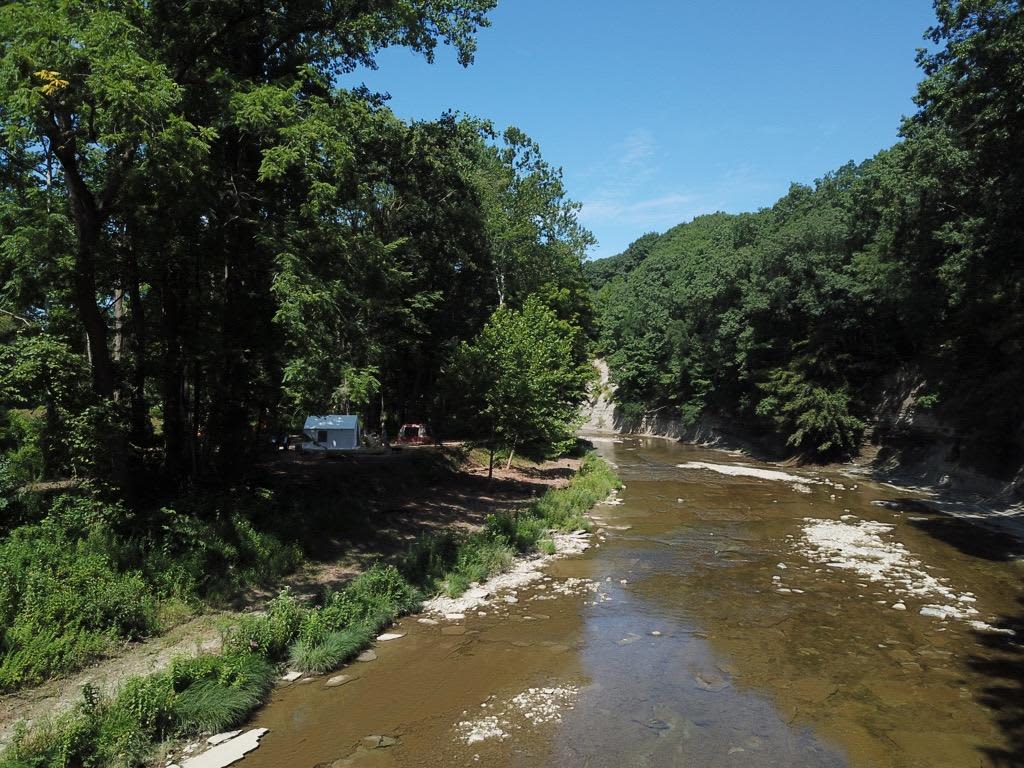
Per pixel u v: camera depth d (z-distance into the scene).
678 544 19.41
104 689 8.95
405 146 28.69
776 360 46.19
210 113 14.46
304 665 10.35
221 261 16.67
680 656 11.09
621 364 80.75
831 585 15.24
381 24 18.78
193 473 17.11
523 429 27.42
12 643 9.20
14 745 7.09
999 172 21.48
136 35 12.92
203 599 12.33
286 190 16.67
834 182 48.97
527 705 9.27
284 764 7.73
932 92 21.91
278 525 16.12
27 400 13.19
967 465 29.91
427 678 10.17
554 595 14.43
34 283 14.12
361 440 33.59
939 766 7.78
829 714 9.05
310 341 14.57
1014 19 18.73
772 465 43.03
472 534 18.97
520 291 43.16
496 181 40.97
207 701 8.55
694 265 70.12
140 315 17.22
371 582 13.09
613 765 7.75
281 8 17.00
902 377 38.00
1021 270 23.03
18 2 12.12
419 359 39.00
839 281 37.66
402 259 32.75
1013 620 12.85
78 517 12.55
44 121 12.05
